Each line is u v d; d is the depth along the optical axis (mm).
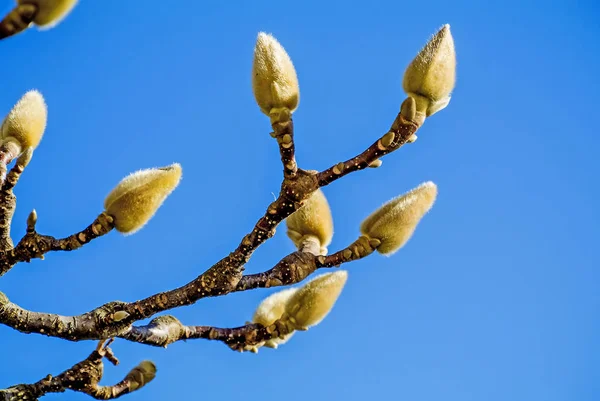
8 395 543
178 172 536
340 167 522
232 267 533
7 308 525
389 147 521
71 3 472
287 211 523
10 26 466
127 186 530
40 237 532
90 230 531
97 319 535
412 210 558
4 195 538
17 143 553
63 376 554
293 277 560
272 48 519
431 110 526
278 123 517
